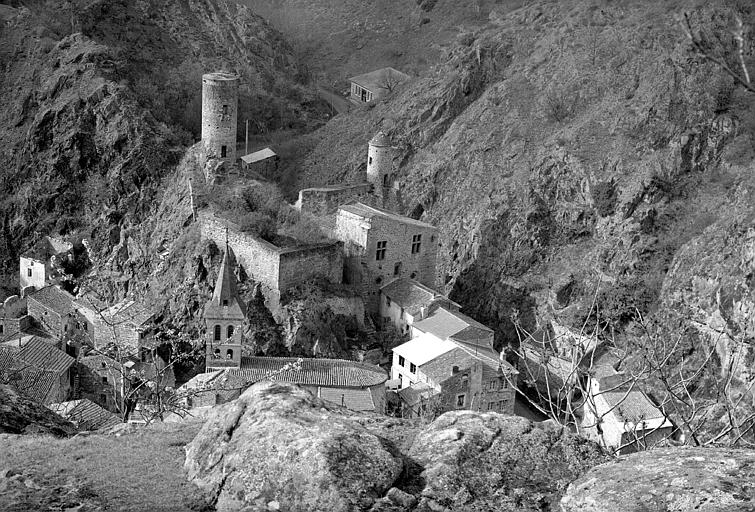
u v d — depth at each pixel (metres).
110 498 19.28
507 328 95.06
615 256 94.44
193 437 22.62
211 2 170.50
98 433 24.05
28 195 117.56
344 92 177.88
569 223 101.19
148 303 85.69
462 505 18.44
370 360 78.62
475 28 166.75
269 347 76.94
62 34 139.12
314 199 95.38
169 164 117.62
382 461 18.83
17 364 61.75
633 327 82.31
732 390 59.22
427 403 66.44
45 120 121.19
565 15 131.75
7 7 141.12
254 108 146.38
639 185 98.12
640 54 114.62
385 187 100.38
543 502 18.62
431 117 128.50
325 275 83.25
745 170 96.94
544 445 19.95
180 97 138.25
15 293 107.38
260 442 19.30
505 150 113.56
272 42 174.50
